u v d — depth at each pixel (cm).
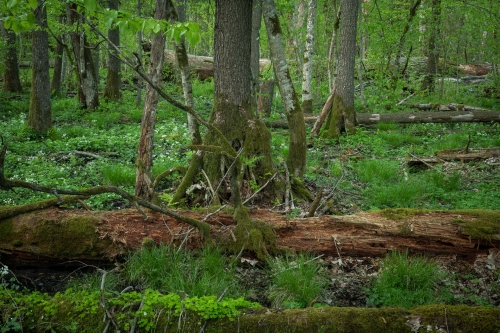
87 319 328
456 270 450
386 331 321
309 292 400
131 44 1784
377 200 658
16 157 852
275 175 617
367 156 947
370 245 455
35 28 984
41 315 332
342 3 1136
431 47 1730
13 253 429
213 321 325
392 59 1911
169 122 1262
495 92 1748
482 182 747
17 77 1888
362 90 1503
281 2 1096
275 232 462
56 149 937
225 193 604
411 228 448
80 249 430
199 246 452
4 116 1332
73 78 2158
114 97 1670
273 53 648
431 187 705
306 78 1324
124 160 884
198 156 609
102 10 362
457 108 1372
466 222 446
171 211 434
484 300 401
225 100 628
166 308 333
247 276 443
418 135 1142
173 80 2091
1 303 339
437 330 319
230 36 616
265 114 1407
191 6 1800
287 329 322
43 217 430
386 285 414
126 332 322
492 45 1738
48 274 449
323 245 459
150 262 421
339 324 324
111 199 650
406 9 1559
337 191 708
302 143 665
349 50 1136
